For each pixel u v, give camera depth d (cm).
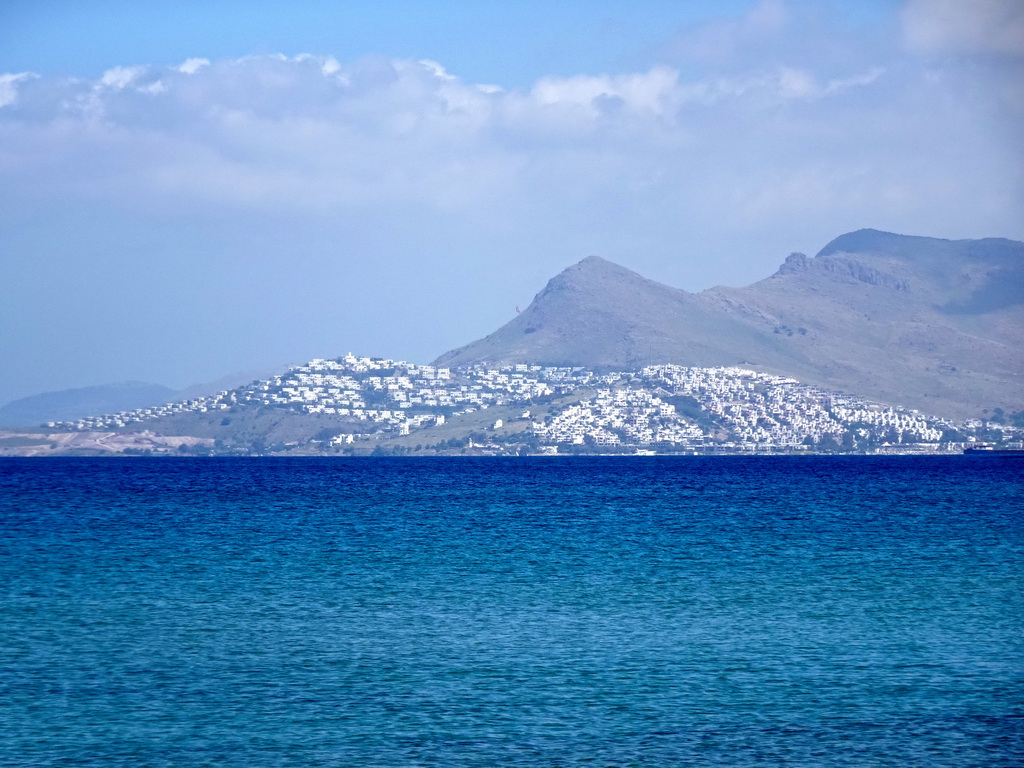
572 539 9994
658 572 7544
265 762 3412
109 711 3919
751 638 5159
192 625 5462
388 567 7838
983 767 3372
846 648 4925
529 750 3531
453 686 4278
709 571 7600
